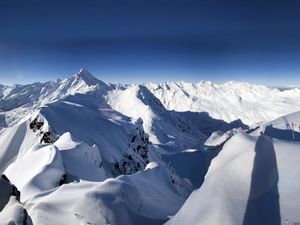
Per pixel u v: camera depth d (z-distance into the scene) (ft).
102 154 279.28
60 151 133.80
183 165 473.26
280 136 211.61
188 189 264.52
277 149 68.13
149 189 104.73
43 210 67.72
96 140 305.94
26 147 294.46
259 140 74.90
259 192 55.98
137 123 415.44
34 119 317.22
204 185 65.57
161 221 75.56
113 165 273.54
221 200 56.49
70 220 63.93
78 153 143.74
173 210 94.53
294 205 49.32
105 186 75.77
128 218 67.87
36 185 92.79
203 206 58.08
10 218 62.80
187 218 57.62
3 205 90.68
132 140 364.58
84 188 76.59
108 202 68.74
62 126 309.22
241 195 56.75
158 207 88.38
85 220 62.95
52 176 105.09
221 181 62.59
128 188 80.38
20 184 107.86
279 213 49.06
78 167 132.87
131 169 299.17
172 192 130.00
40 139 291.79
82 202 67.51
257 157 66.13
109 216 64.75
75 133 304.50
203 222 53.47
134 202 77.77
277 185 55.62
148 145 427.33
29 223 64.23
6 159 285.43
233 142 78.18
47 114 317.01
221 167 68.13
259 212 51.11
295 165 58.95
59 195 73.61
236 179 61.82
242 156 68.49
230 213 52.47
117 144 325.21
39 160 122.31
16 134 312.91
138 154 354.54
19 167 121.39
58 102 356.18
